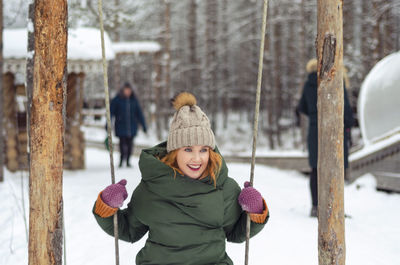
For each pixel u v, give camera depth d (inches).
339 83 74.6
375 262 125.8
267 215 72.9
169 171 69.6
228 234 79.4
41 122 67.2
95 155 460.4
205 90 917.8
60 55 68.4
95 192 222.4
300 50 642.2
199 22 1050.7
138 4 826.8
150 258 71.0
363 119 305.4
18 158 287.4
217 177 72.0
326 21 74.0
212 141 70.8
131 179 259.8
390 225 171.9
